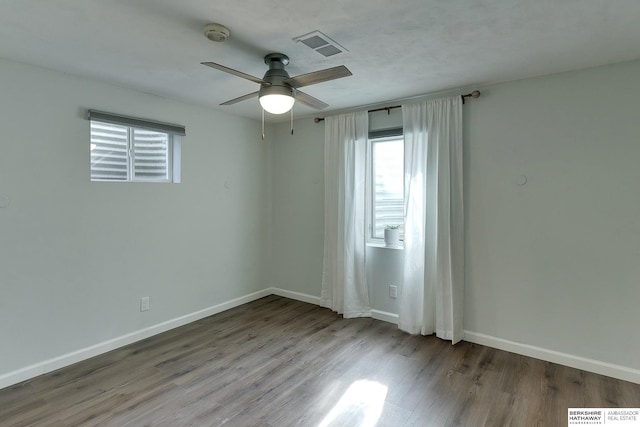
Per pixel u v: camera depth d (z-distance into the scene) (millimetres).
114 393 2477
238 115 4324
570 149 2797
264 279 4816
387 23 2023
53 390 2508
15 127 2582
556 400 2383
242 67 2707
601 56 2500
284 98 2381
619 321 2643
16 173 2592
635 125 2555
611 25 2047
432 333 3496
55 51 2414
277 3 1806
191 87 3219
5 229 2547
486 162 3174
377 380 2656
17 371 2609
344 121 4027
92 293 3037
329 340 3383
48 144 2750
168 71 2805
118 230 3209
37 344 2715
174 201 3662
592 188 2721
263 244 4773
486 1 1793
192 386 2574
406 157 3541
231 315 4074
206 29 2039
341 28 2088
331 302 4258
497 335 3174
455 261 3260
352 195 3955
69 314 2895
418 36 2191
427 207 3432
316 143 4402
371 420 2191
